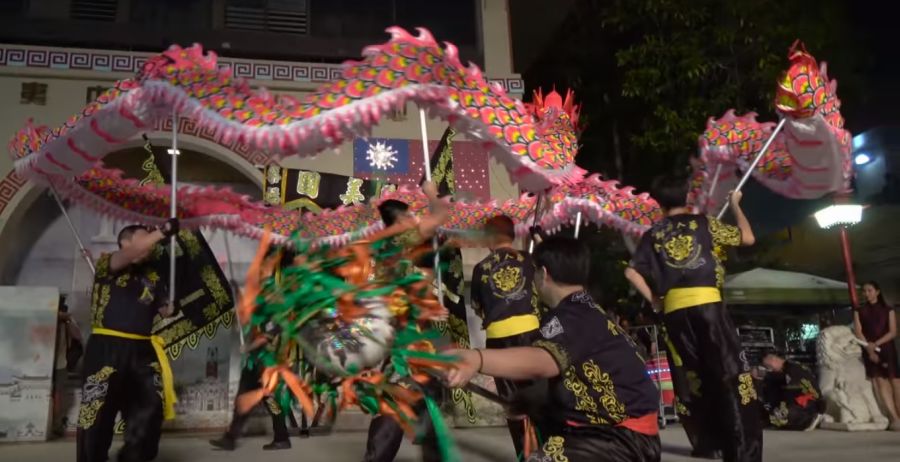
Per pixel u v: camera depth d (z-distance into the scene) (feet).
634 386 7.72
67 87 28.58
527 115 12.40
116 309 14.19
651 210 19.07
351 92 11.25
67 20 29.43
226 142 12.04
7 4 28.91
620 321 28.91
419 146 30.76
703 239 13.73
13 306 25.71
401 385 7.34
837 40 36.32
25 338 25.62
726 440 13.37
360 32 32.86
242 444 22.53
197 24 30.96
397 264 8.14
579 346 7.66
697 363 13.64
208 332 18.88
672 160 38.22
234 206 20.66
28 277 29.86
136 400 14.37
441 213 11.61
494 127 11.98
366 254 7.86
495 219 15.34
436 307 7.70
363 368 7.09
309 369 7.27
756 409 13.20
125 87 12.83
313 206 22.81
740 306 37.47
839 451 18.85
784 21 34.71
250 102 11.49
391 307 7.34
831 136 13.79
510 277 14.02
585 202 18.97
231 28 31.37
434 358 6.93
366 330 7.11
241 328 8.36
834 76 37.22
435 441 10.97
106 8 29.99
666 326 14.06
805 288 32.30
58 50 28.53
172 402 15.11
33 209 30.12
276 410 20.39
